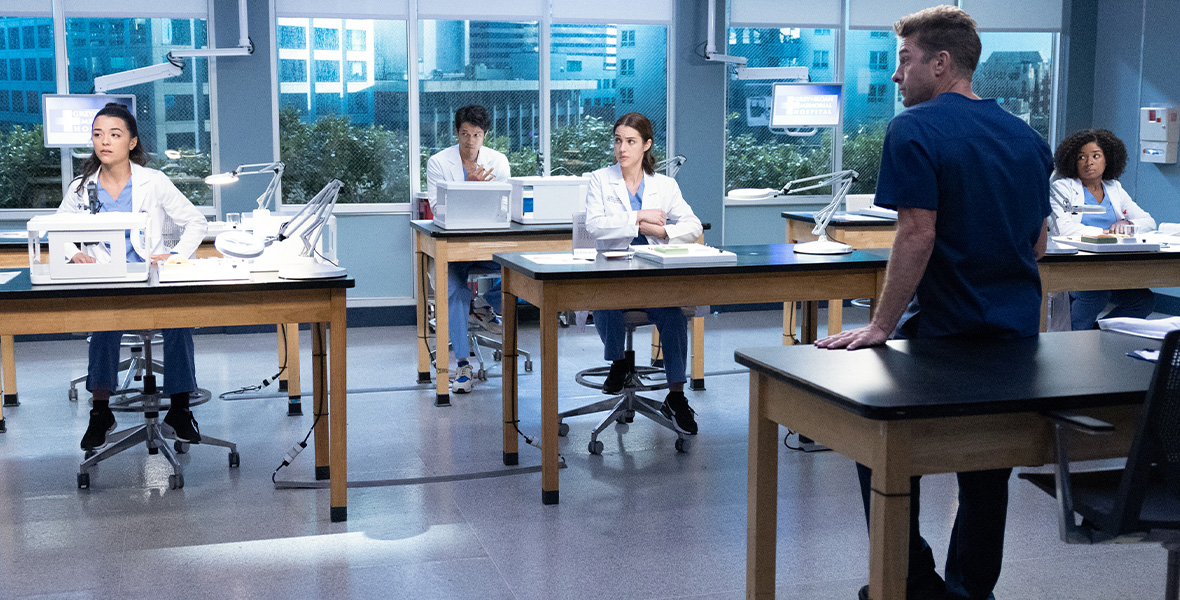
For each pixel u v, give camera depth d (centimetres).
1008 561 271
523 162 666
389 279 651
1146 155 681
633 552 279
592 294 315
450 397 463
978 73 728
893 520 166
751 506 207
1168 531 173
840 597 251
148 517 308
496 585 258
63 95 554
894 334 245
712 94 672
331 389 298
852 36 700
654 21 666
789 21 685
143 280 284
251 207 623
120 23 600
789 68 628
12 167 598
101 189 358
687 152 673
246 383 488
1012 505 315
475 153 541
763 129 696
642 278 320
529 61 657
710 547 283
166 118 611
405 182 651
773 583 208
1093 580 260
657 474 349
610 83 671
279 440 392
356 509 314
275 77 620
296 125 629
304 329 630
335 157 638
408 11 632
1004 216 215
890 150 213
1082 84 732
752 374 204
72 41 596
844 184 383
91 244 283
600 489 333
